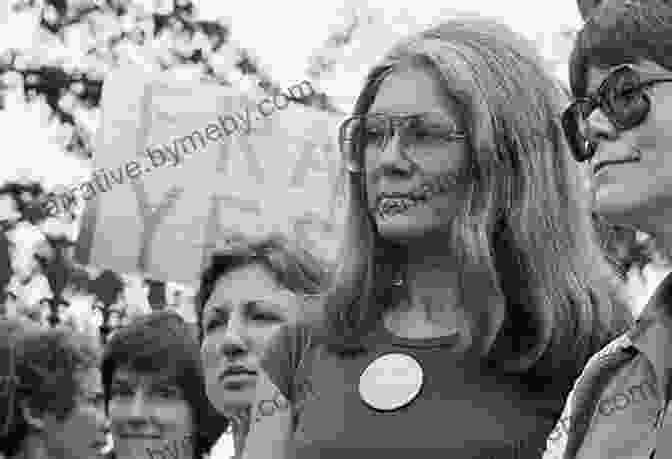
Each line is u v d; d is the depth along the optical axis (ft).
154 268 15.87
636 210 9.55
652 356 9.41
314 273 14.30
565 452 9.77
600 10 9.92
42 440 13.99
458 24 11.26
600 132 9.71
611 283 11.36
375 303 11.08
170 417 14.32
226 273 14.14
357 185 11.29
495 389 10.47
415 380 10.52
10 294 25.48
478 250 10.48
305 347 11.25
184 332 14.57
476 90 10.73
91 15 30.27
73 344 14.40
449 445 10.19
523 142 10.82
